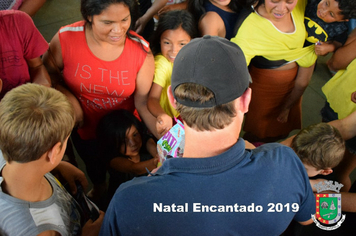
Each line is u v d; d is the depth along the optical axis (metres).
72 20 4.16
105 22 1.49
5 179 1.02
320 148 1.55
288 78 2.32
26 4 2.14
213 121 0.80
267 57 2.20
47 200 1.09
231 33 2.21
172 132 1.39
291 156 0.93
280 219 0.91
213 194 0.82
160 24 1.92
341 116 2.04
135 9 1.63
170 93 0.94
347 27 2.03
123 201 0.83
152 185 0.84
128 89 1.87
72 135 2.19
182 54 0.84
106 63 1.73
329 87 2.17
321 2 1.94
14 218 0.98
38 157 0.99
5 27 1.54
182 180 0.83
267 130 2.75
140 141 2.06
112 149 1.99
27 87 1.06
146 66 1.83
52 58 1.82
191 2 2.18
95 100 1.95
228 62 0.79
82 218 1.38
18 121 0.95
